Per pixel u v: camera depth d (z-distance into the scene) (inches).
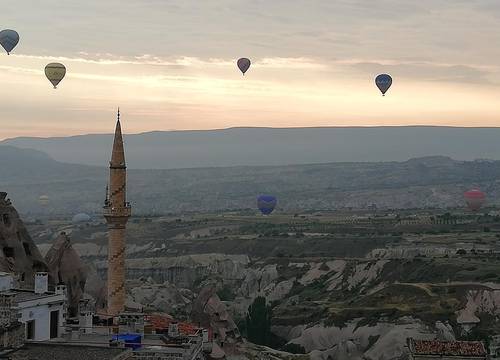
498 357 5428.2
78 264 4648.1
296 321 7819.9
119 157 4254.4
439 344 4574.3
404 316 7071.9
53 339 2559.1
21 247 4173.2
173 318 5679.1
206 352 3870.6
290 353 6486.2
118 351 2225.6
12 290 2716.5
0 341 2021.4
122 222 4242.1
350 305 7721.5
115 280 4232.3
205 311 5900.6
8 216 4227.4
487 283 7623.0
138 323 3174.2
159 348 2474.2
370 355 6555.1
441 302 7288.4
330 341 7126.0
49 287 3127.5
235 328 6028.5
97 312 4416.8
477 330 6830.7
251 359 5654.5
